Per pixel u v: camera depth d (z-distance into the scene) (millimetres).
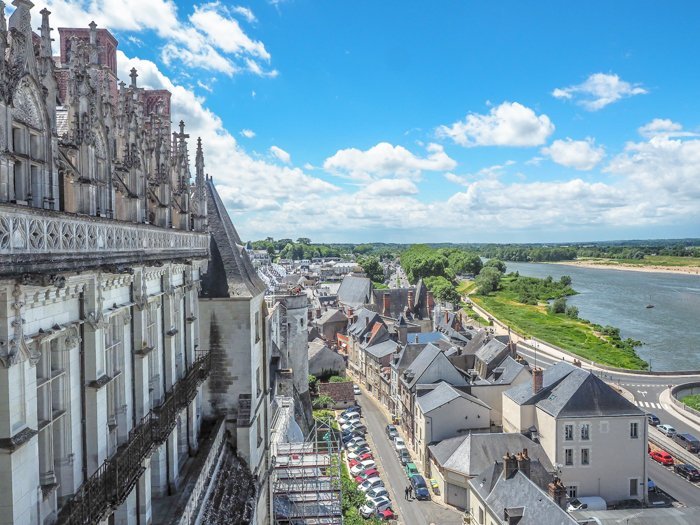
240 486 32344
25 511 13500
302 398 85500
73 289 16047
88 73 19391
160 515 23625
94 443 17609
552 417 68750
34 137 15203
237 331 35656
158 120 27844
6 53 13805
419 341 126938
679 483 73812
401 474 78062
